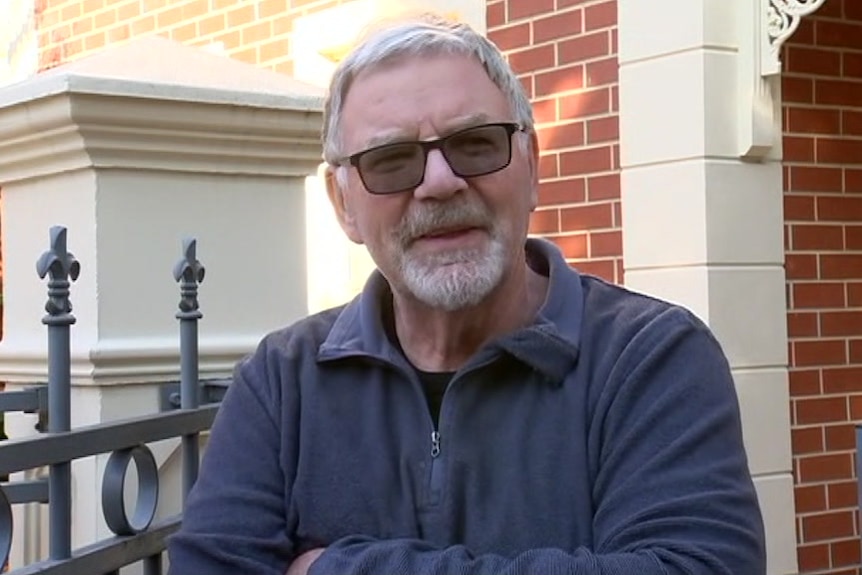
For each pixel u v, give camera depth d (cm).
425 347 183
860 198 419
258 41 572
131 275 236
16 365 250
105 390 230
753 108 385
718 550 158
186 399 216
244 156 250
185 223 244
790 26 375
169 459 236
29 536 238
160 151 238
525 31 444
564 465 171
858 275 416
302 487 182
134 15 655
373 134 173
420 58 173
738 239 386
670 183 390
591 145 420
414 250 173
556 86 432
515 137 175
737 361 384
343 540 176
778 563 391
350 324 188
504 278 175
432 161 170
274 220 258
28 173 247
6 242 259
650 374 170
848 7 419
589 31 420
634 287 402
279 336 195
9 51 775
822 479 405
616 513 164
